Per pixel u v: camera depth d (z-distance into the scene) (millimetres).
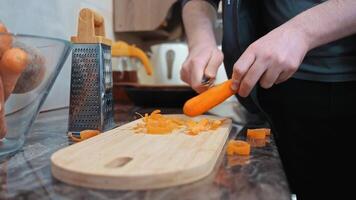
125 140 484
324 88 776
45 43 466
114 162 369
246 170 390
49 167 405
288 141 847
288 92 812
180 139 492
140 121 647
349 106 770
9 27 705
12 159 443
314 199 861
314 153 839
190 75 724
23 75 440
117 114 899
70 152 411
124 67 1270
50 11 851
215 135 522
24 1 750
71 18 951
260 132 578
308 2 723
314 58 754
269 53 556
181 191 324
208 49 748
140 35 1564
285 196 315
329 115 790
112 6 1314
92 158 385
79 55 583
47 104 854
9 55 398
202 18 866
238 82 602
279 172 384
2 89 419
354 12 565
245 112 948
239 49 782
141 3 1304
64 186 338
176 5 1299
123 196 312
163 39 1654
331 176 842
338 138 808
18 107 472
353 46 728
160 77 1330
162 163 364
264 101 839
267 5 807
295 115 824
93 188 330
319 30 567
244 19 792
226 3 751
